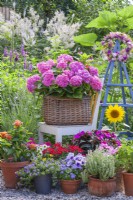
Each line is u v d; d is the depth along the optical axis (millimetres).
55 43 6996
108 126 5363
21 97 4844
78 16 10070
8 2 13133
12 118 4586
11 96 4996
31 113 4715
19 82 5207
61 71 4363
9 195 3424
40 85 4371
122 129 5387
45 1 13336
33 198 3348
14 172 3600
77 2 10523
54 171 3486
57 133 4289
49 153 3826
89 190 3455
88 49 8422
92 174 3416
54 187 3660
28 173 3512
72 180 3471
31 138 4184
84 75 4312
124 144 3807
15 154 3629
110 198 3365
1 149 3662
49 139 4879
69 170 3520
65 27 7793
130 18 6375
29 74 5824
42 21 8852
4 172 3633
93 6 9617
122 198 3369
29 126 4539
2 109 4793
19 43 8602
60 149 3848
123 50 5148
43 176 3469
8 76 5602
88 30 8961
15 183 3625
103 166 3359
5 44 8523
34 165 3543
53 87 4277
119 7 9125
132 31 8102
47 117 4465
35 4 13109
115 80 5770
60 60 4457
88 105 4488
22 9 12898
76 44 8445
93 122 4562
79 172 3541
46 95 4414
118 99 5867
